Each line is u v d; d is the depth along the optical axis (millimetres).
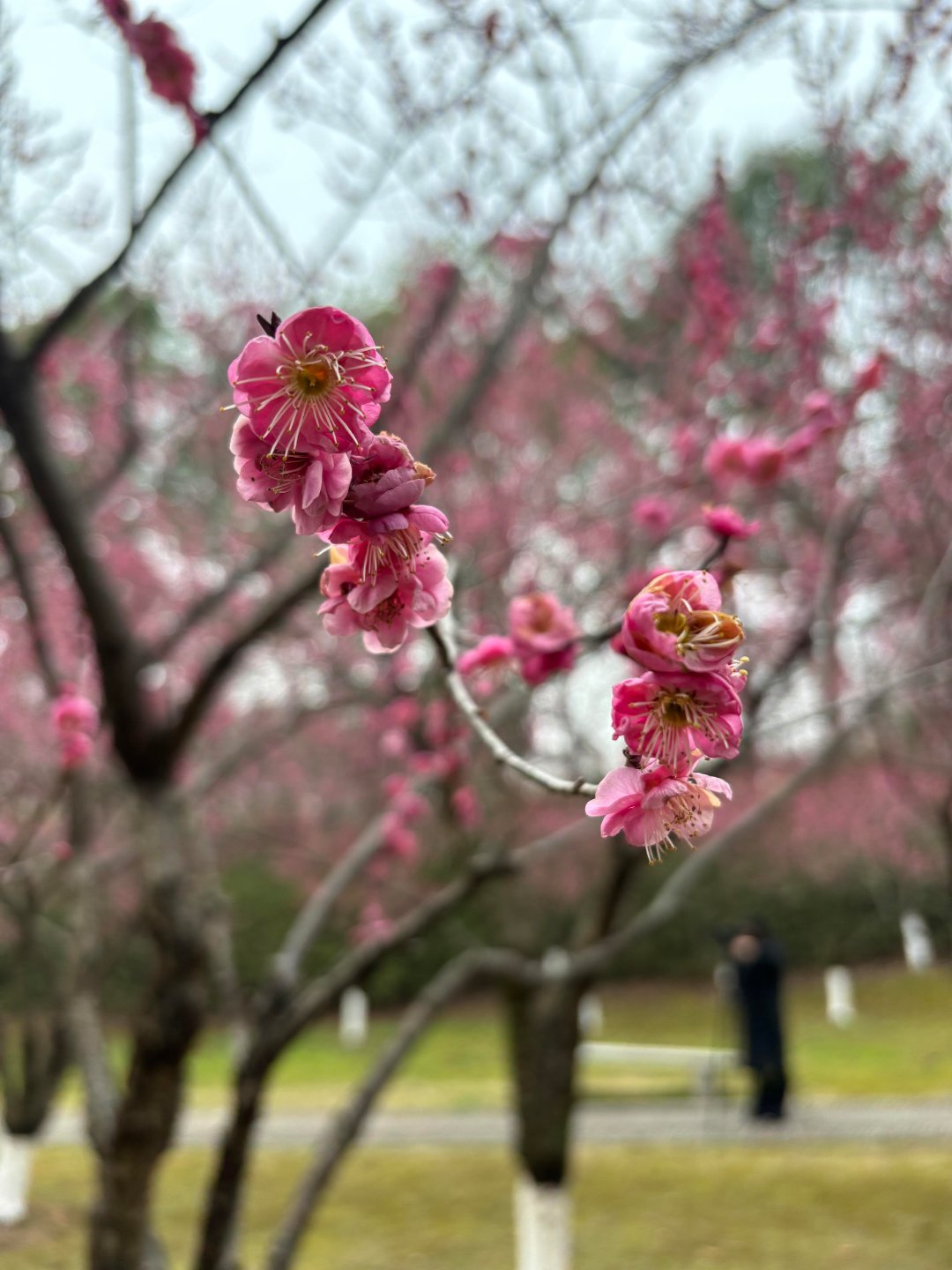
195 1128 10945
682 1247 7387
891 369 6059
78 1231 7453
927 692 7094
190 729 3426
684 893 4625
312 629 7930
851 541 6898
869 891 19203
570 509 7465
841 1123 10461
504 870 3811
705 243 5766
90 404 7438
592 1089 12188
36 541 6719
